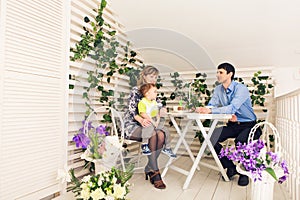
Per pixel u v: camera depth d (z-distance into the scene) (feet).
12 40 5.58
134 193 7.14
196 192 7.29
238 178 8.79
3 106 5.34
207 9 9.93
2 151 5.30
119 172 5.92
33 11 6.15
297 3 9.03
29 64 6.03
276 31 10.23
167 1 9.91
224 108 8.20
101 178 5.31
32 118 6.09
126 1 10.21
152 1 10.02
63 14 7.20
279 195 7.07
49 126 6.64
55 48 6.88
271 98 11.53
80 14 8.21
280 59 11.21
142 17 10.83
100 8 9.13
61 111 7.09
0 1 5.32
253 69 11.73
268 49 11.02
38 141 6.26
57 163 6.90
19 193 5.69
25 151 5.87
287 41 10.52
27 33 5.98
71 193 6.97
